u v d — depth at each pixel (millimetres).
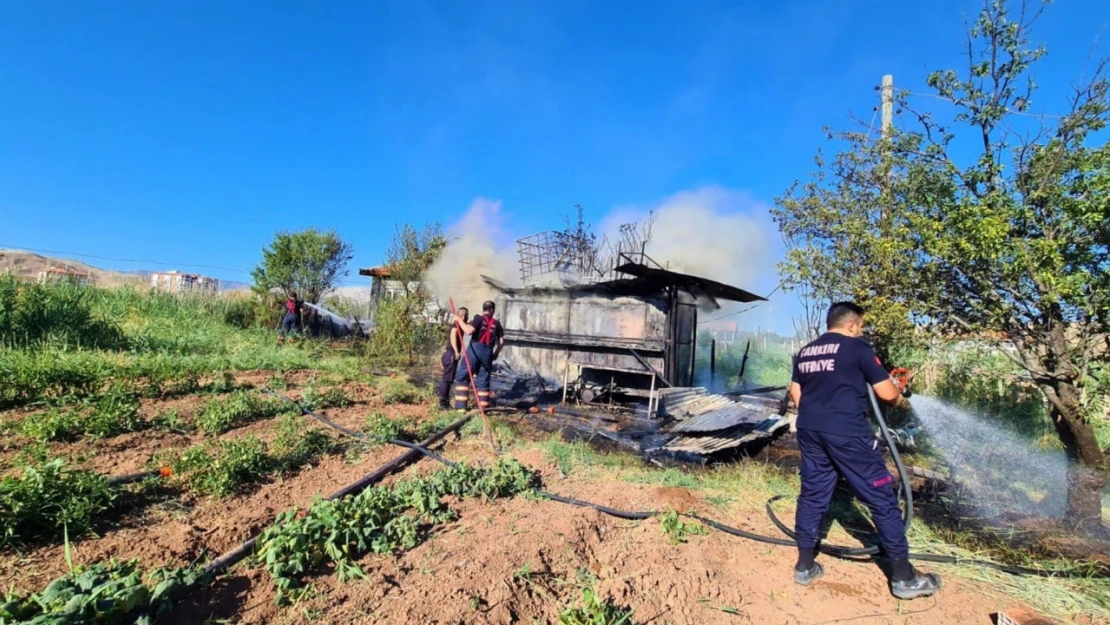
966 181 4934
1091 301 4211
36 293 10688
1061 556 4129
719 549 4082
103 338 10789
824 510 3670
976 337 5074
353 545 3486
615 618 2977
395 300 16328
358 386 10039
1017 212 4441
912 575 3521
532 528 4012
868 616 3322
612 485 5309
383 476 5195
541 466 5621
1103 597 3562
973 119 4867
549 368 11938
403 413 7891
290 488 4672
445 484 4703
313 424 6840
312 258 22031
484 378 8969
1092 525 4477
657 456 6809
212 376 9250
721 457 6934
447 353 8609
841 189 7969
